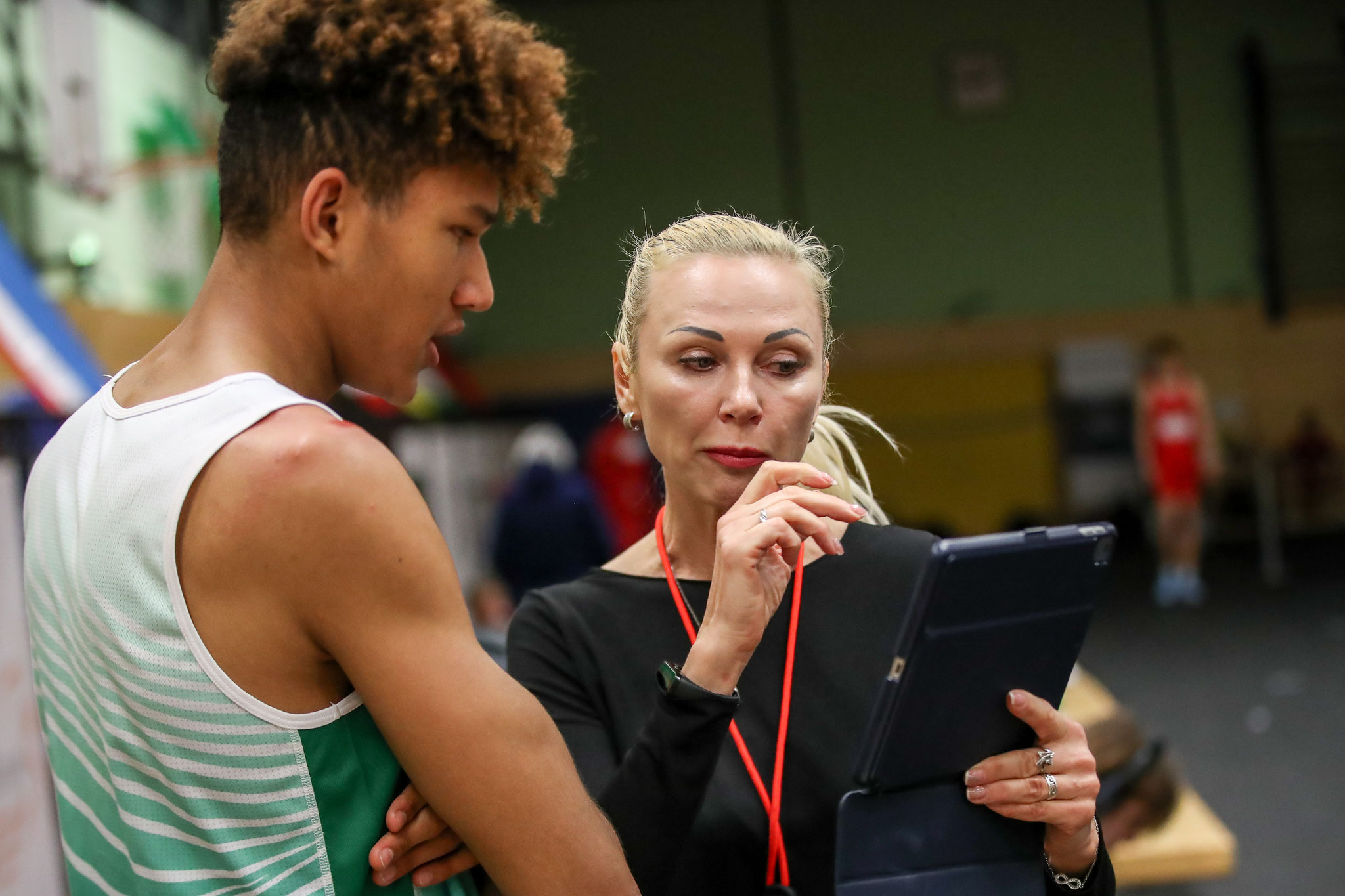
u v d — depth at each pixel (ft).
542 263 39.40
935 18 38.96
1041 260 39.34
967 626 3.10
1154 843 7.79
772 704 4.03
